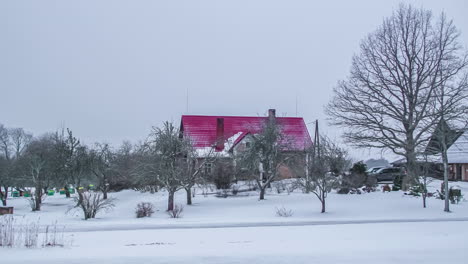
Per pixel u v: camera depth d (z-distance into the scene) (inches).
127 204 1409.9
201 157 1409.9
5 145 3516.2
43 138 3346.5
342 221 877.8
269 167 1375.5
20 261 397.1
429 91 1465.3
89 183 1945.1
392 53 1545.3
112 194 1788.9
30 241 518.3
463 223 796.0
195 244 514.9
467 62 1478.8
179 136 1307.8
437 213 1061.8
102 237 610.2
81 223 896.9
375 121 1529.3
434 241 511.8
